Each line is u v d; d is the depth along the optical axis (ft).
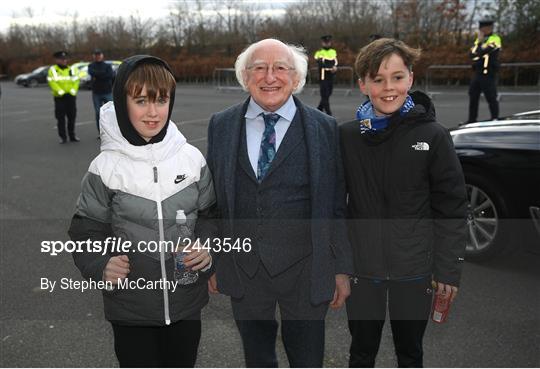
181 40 84.69
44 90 84.89
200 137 29.37
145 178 5.82
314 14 63.36
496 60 27.48
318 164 6.35
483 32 27.84
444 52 55.62
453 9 59.47
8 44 116.88
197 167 6.16
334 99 50.03
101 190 5.89
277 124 6.53
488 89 27.91
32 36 114.62
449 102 42.96
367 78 6.59
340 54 60.23
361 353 7.38
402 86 6.44
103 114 5.91
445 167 6.47
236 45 76.23
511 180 11.39
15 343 9.14
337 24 62.64
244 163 6.51
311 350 6.87
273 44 6.36
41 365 8.54
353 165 6.77
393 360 8.50
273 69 6.24
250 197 6.53
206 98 56.75
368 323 7.19
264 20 66.03
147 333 6.31
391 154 6.55
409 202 6.59
